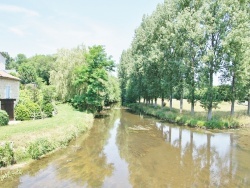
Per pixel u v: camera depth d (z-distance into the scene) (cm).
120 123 3994
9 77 3108
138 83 5831
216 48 3428
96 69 4309
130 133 3158
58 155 2052
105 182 1541
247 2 3575
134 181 1572
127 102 8631
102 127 3578
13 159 1725
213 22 3391
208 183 1555
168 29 3944
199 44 3469
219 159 2073
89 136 2906
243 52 3338
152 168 1838
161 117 4525
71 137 2566
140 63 4997
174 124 3859
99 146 2442
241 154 2223
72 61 4650
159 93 5166
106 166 1853
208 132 3219
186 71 3644
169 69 4100
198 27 3338
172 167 1867
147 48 4912
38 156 1927
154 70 4744
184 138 2878
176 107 5628
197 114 4050
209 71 3462
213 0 3400
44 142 2061
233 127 3506
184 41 3631
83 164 1869
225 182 1574
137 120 4344
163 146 2505
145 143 2628
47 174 1619
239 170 1802
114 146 2469
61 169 1734
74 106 4588
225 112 4316
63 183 1491
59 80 4619
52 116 3306
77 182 1520
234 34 3141
